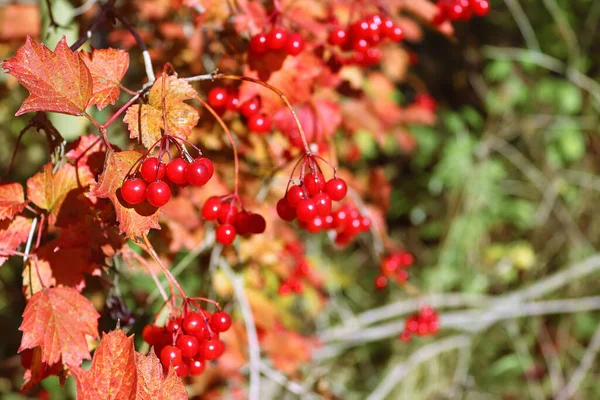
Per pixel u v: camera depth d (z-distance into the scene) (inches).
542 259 63.9
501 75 64.1
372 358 59.9
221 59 27.4
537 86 65.7
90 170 23.4
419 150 67.2
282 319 37.0
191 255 29.9
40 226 23.2
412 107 51.0
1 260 22.8
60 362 22.4
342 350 55.3
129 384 21.2
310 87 26.5
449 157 63.5
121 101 29.5
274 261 30.4
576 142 64.0
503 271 63.2
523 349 57.9
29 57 21.7
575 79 62.9
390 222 70.2
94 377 21.1
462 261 63.0
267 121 26.4
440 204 68.2
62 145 23.4
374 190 37.1
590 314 60.3
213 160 28.3
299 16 27.1
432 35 69.4
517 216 64.6
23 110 21.4
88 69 21.9
